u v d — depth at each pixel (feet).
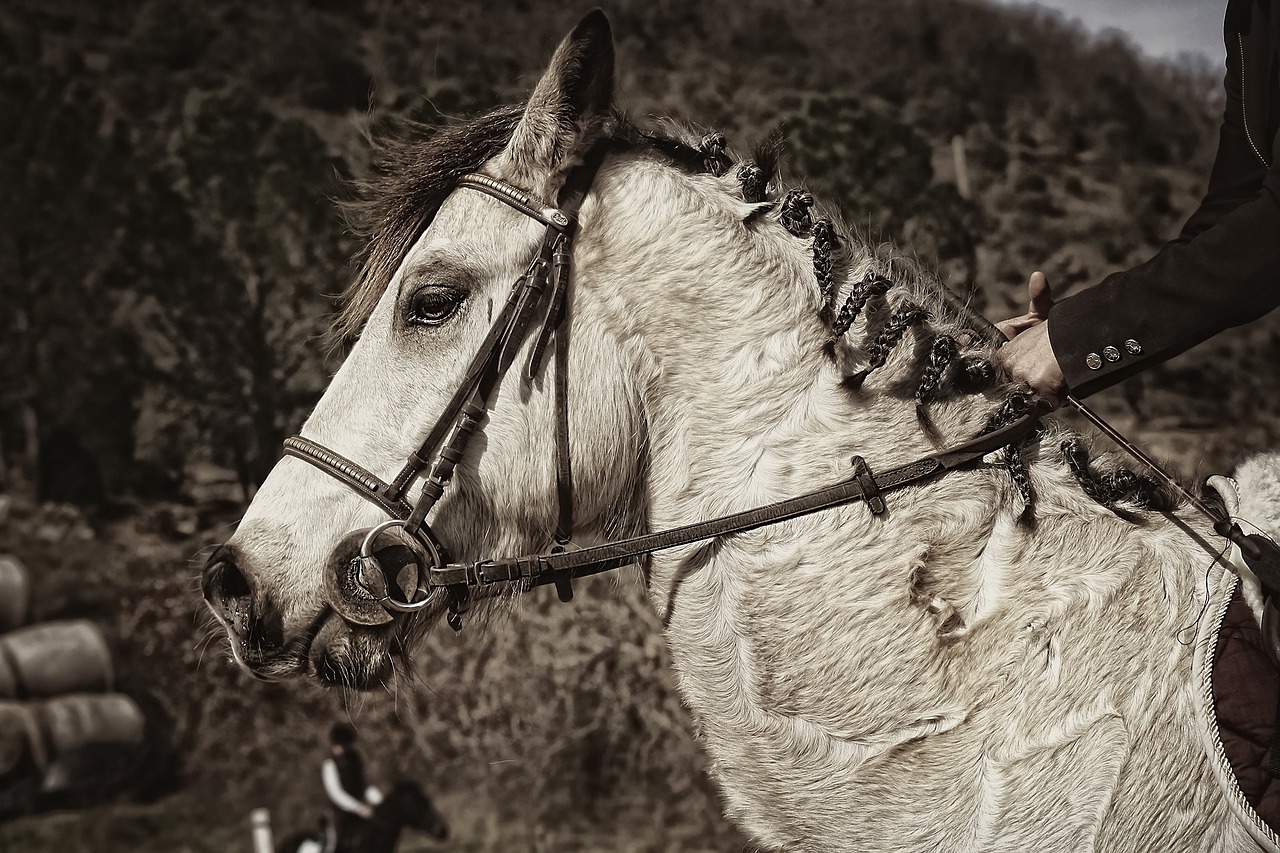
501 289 6.16
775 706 5.85
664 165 6.40
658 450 6.18
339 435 6.21
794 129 50.24
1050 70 181.37
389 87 53.16
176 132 79.87
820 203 6.79
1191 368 56.34
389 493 6.02
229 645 6.61
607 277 6.16
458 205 6.34
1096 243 90.84
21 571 51.21
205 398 75.31
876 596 5.72
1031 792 5.37
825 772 5.75
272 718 45.73
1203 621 5.45
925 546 5.74
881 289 6.08
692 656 6.11
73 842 38.78
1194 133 147.95
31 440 92.07
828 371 6.05
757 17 173.06
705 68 145.89
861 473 5.82
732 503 6.02
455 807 35.29
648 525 6.25
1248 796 5.20
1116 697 5.41
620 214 6.21
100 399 86.89
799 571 5.82
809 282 6.23
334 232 70.85
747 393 6.06
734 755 6.02
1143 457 5.77
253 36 180.34
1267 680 5.34
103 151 92.22
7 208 90.22
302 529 6.11
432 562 6.00
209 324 73.51
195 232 73.20
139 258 75.77
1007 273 64.18
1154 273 5.51
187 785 44.19
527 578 6.06
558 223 6.13
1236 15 5.96
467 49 133.90
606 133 6.27
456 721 36.50
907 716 5.59
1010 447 5.90
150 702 47.14
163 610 49.80
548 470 6.11
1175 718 5.39
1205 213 6.48
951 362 6.09
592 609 35.68
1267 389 53.52
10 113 91.56
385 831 28.94
